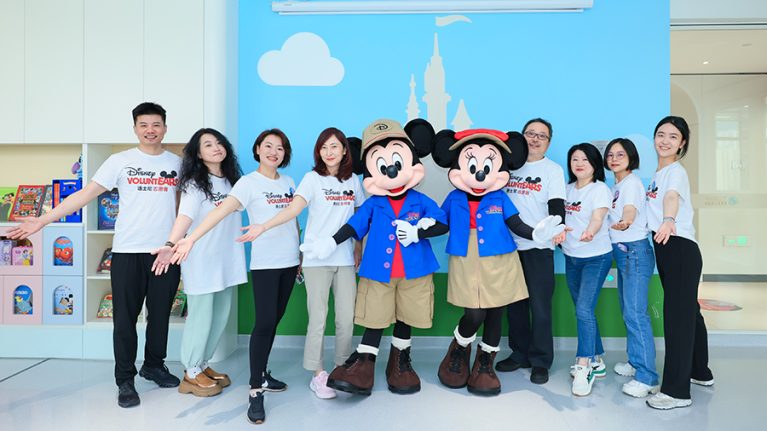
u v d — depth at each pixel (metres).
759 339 3.67
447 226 2.56
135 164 2.56
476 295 2.54
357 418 2.30
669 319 2.46
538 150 2.87
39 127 3.24
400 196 2.58
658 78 3.41
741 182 6.23
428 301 2.57
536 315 2.79
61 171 3.60
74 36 3.23
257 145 2.54
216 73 3.19
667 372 2.46
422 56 3.45
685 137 2.55
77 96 3.23
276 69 3.47
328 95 3.47
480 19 3.44
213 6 3.18
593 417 2.32
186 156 2.53
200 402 2.50
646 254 2.67
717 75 6.09
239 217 2.75
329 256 2.51
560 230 2.28
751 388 2.70
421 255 2.52
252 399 2.28
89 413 2.36
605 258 2.78
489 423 2.25
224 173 2.67
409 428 2.19
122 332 2.49
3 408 2.42
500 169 2.59
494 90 3.45
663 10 3.40
